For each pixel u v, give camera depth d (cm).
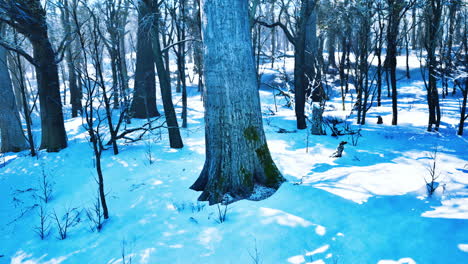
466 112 1267
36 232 511
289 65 2786
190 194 559
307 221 400
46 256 426
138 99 1537
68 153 970
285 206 454
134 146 988
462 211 371
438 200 415
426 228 346
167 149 926
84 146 1030
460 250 299
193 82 2842
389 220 377
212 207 488
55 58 1037
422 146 826
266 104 1877
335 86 2184
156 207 518
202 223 435
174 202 528
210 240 383
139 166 784
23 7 922
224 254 351
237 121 527
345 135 1029
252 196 509
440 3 1022
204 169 577
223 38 516
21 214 611
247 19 543
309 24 1563
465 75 812
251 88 541
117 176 729
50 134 1008
